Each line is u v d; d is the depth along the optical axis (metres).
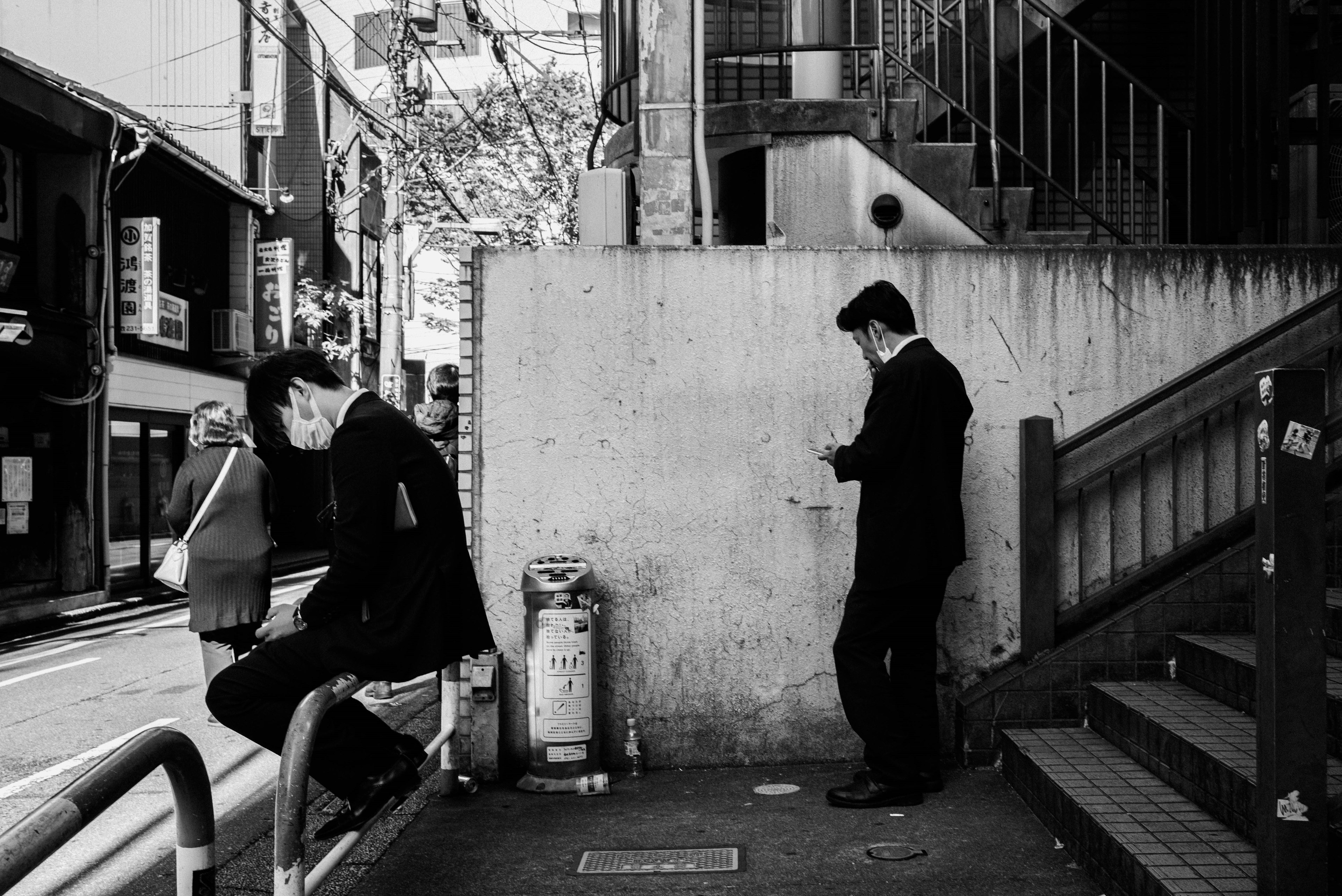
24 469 12.66
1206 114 5.64
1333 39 6.83
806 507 4.66
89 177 13.55
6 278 12.06
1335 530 4.28
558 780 4.35
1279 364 4.77
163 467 16.48
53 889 3.65
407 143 17.23
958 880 3.30
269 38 21.50
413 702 6.61
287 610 3.03
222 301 19.36
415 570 3.01
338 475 2.94
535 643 4.38
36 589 12.64
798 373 4.67
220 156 20.42
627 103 6.68
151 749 1.82
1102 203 7.23
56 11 17.62
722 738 4.66
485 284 4.65
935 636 4.31
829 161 5.52
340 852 2.88
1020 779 4.11
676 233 5.10
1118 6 7.35
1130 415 4.48
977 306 4.71
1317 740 2.37
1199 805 3.35
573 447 4.65
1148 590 4.68
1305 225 6.46
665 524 4.65
